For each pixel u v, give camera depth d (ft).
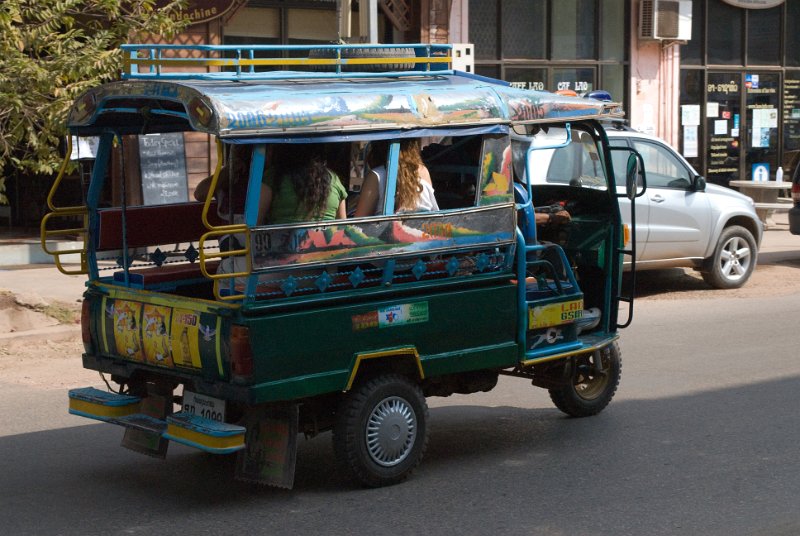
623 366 33.55
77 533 19.13
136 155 48.80
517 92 23.31
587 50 68.95
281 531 19.24
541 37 67.26
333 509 20.43
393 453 21.58
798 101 78.69
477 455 24.21
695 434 25.86
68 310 38.42
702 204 46.29
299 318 19.70
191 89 18.90
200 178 50.75
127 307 21.66
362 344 20.62
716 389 30.48
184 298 20.21
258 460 20.36
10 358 33.86
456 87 22.25
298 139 19.44
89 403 21.74
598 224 26.30
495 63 65.82
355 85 21.25
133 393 22.31
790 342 37.06
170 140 49.55
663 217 44.96
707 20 74.18
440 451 24.59
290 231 19.53
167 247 23.89
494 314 22.75
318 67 24.88
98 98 21.11
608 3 69.21
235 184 21.25
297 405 20.03
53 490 21.68
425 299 21.53
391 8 60.70
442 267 21.85
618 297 26.73
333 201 20.63
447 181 24.00
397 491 21.52
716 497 21.16
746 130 76.69
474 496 21.22
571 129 25.77
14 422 26.99
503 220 22.63
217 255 18.79
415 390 21.77
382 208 21.07
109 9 35.94
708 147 75.15
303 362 19.84
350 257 20.29
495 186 22.47
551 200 27.48
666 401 29.19
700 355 35.09
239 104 18.74
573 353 24.61
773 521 19.75
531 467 23.25
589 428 26.55
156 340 20.93
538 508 20.48
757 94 76.84
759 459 23.76
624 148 25.89
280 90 19.79
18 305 37.01
